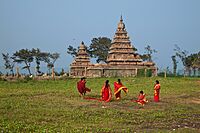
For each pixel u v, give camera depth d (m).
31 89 34.03
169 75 69.12
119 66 68.50
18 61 95.75
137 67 68.38
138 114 19.22
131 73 67.88
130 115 18.75
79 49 89.88
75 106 21.81
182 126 15.89
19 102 22.56
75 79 51.62
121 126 15.41
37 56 97.88
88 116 17.86
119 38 72.00
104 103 24.19
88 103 23.73
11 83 42.34
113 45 72.44
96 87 38.62
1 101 22.81
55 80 49.03
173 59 77.31
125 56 70.62
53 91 31.78
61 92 30.98
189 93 33.66
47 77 53.41
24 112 18.34
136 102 25.09
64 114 18.06
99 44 115.00
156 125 15.95
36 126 14.30
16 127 13.83
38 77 52.56
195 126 16.06
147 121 16.98
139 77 57.88
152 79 51.62
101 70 67.81
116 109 21.09
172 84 44.16
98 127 14.88
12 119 16.06
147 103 25.27
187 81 49.06
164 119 17.80
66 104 22.59
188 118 18.44
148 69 65.12
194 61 76.31
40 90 32.84
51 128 14.02
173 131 14.39
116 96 27.28
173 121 17.31
